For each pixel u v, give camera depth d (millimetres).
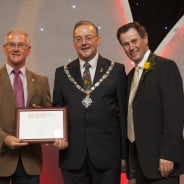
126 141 2324
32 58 3260
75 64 2467
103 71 2395
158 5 3078
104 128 2309
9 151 2346
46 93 2555
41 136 2314
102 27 3195
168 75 2064
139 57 2223
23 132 2318
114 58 3178
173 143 1974
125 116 2354
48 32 3252
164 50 3119
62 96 2449
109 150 2311
